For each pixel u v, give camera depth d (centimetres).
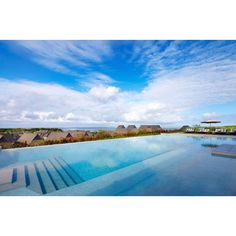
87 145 819
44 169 507
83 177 448
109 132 971
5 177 429
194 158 555
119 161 596
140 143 864
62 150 724
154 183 371
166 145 809
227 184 358
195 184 358
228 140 877
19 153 668
